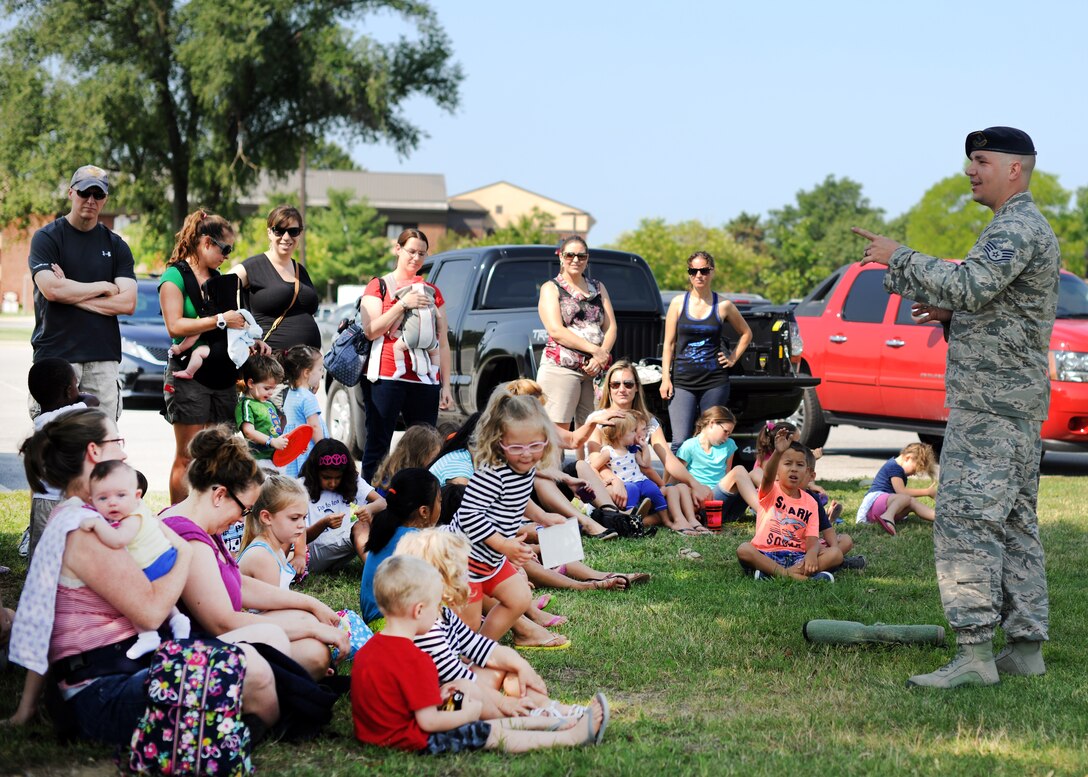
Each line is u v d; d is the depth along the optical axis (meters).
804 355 13.04
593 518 8.00
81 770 3.66
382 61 37.50
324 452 6.41
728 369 9.80
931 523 8.82
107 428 4.02
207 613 4.16
